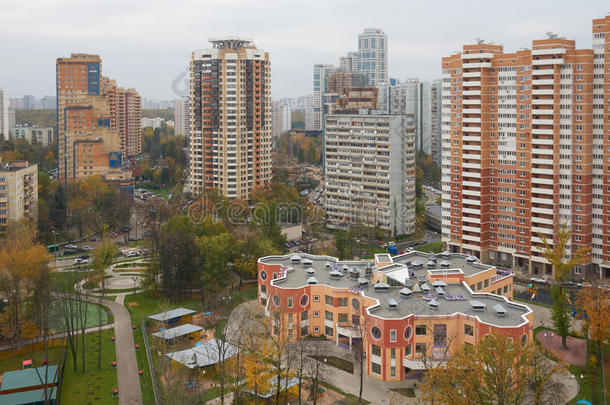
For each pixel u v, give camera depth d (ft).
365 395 472.44
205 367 506.07
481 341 408.05
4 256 591.78
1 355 557.74
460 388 409.08
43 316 577.84
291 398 471.21
